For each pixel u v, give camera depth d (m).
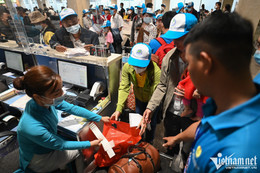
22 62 2.19
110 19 4.47
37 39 1.96
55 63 1.95
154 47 1.86
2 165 1.33
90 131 1.44
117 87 1.90
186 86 1.00
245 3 2.23
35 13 1.85
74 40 1.75
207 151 0.38
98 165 1.54
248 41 0.35
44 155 1.11
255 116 0.32
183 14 1.02
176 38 1.00
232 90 0.37
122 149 1.45
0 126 1.78
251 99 0.33
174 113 1.40
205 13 4.04
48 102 0.99
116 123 1.44
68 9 1.59
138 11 4.56
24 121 0.94
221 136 0.35
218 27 0.35
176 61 1.18
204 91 0.43
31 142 1.02
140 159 1.27
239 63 0.35
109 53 1.69
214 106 0.49
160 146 1.91
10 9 1.87
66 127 1.30
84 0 2.34
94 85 1.70
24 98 1.75
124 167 1.21
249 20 0.36
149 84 1.51
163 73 1.27
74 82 1.86
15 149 1.50
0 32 2.15
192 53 0.41
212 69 0.38
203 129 0.44
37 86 0.87
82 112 1.31
